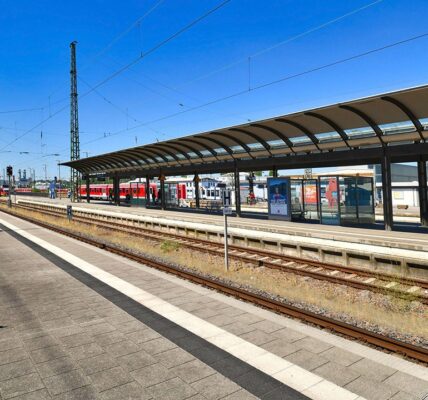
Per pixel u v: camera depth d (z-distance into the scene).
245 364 5.67
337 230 20.31
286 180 26.00
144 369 5.55
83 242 18.75
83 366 5.68
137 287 10.10
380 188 47.16
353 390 4.93
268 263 13.39
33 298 9.16
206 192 68.25
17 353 6.14
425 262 11.38
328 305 8.76
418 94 15.64
